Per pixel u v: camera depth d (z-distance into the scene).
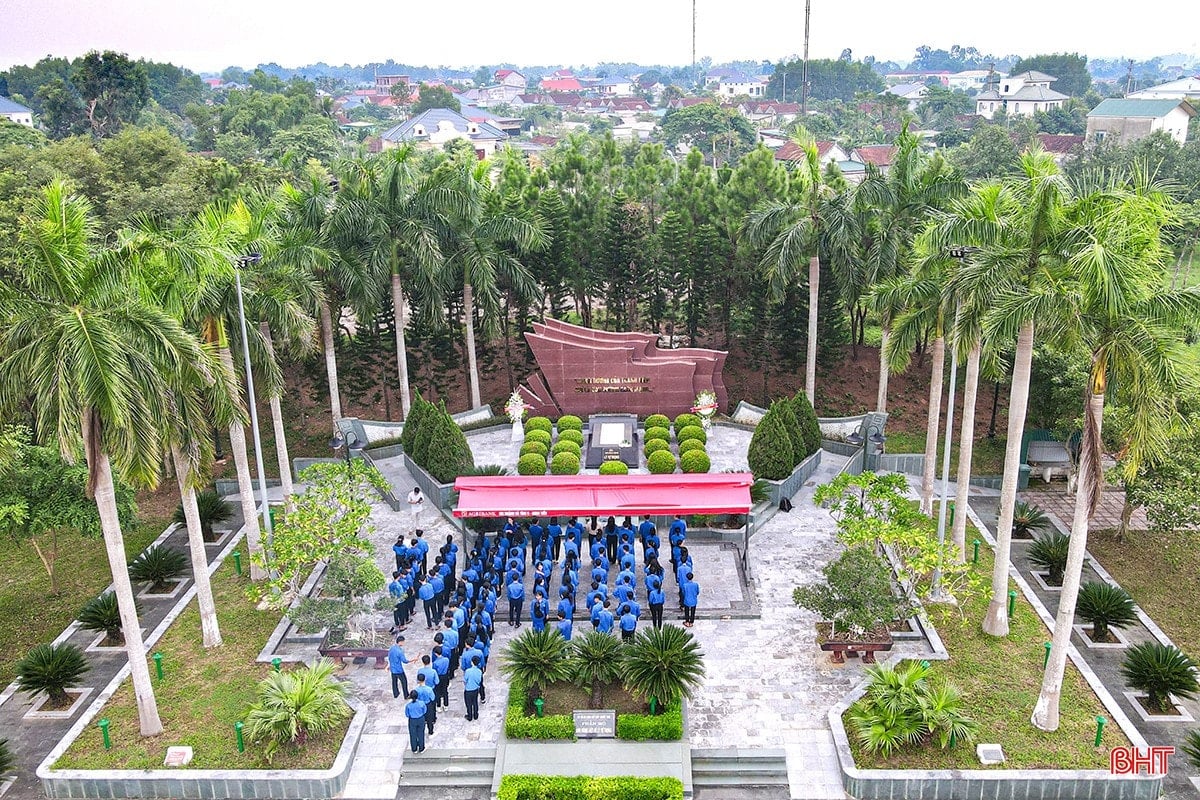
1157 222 18.06
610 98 192.75
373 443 35.88
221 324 24.67
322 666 21.28
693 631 23.73
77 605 26.77
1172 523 26.03
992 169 67.88
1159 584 26.59
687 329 46.12
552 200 41.25
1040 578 26.89
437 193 34.78
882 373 36.59
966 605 24.67
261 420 40.31
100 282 17.92
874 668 20.92
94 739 20.08
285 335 27.12
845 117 128.00
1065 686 21.19
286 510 28.73
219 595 26.25
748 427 37.12
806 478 32.78
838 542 26.88
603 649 20.83
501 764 19.11
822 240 35.25
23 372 17.30
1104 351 17.89
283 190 35.69
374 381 41.47
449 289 38.00
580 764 19.05
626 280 42.38
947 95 130.75
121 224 39.47
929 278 24.56
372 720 20.80
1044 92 133.62
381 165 35.56
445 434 31.03
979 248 20.97
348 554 22.78
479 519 28.75
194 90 149.38
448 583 24.64
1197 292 17.94
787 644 23.16
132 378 17.39
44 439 19.98
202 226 25.77
